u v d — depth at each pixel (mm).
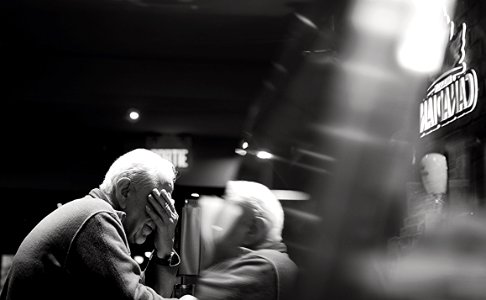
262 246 1957
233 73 5855
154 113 6656
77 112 6652
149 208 1748
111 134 7285
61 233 1546
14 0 4570
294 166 5812
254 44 5188
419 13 2742
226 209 1988
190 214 2004
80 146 7348
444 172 2330
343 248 2305
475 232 1989
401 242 2445
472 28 2195
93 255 1521
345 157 3807
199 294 1896
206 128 6855
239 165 6965
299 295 1937
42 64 5941
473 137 2146
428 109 2609
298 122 5602
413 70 2855
